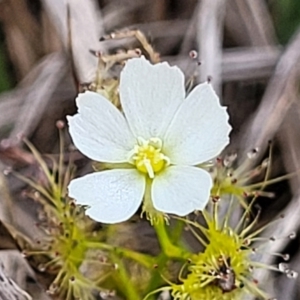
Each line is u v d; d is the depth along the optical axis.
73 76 0.16
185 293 0.13
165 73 0.13
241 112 0.17
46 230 0.14
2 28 0.18
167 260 0.13
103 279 0.14
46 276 0.15
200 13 0.17
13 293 0.14
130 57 0.15
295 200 0.15
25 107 0.17
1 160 0.16
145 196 0.13
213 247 0.13
